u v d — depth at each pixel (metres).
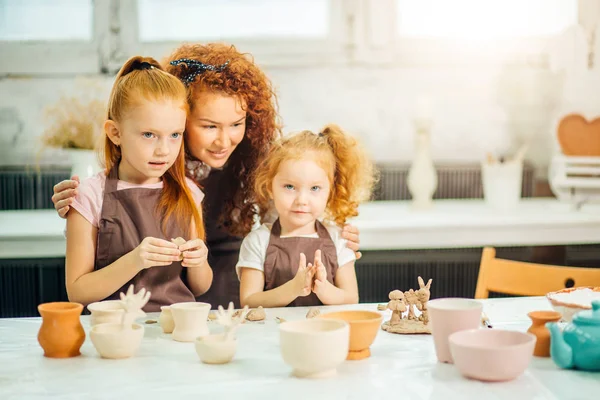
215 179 1.84
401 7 2.85
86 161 2.44
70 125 2.47
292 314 1.39
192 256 1.40
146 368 1.06
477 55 2.86
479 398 0.93
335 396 0.94
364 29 2.82
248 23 2.83
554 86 2.89
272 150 1.62
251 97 1.72
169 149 1.49
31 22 2.76
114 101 1.50
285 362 1.02
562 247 2.56
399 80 2.85
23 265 2.47
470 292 2.63
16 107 2.75
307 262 1.59
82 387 0.98
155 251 1.37
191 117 1.68
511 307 1.42
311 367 1.00
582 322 1.06
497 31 2.88
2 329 1.30
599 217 2.42
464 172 2.88
